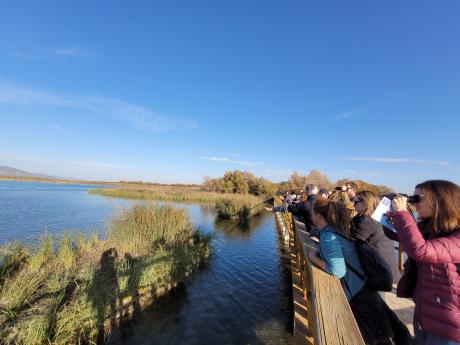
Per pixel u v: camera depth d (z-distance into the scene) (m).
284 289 7.61
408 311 3.84
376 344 2.14
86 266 6.76
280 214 19.16
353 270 2.23
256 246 12.30
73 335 4.75
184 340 5.19
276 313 6.25
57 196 35.91
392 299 4.23
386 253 2.64
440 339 1.59
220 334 5.40
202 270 8.78
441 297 1.60
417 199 1.86
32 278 6.00
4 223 14.66
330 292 2.00
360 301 2.20
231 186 44.50
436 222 1.73
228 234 14.78
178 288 7.38
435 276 1.64
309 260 2.65
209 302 6.68
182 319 5.89
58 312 4.85
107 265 7.09
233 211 20.95
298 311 4.49
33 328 4.41
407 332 2.26
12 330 4.41
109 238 8.93
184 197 33.53
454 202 1.68
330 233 2.29
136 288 6.40
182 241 9.40
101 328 5.26
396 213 1.82
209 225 17.20
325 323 1.63
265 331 5.53
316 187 4.90
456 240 1.59
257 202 26.58
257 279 8.28
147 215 10.28
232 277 8.35
